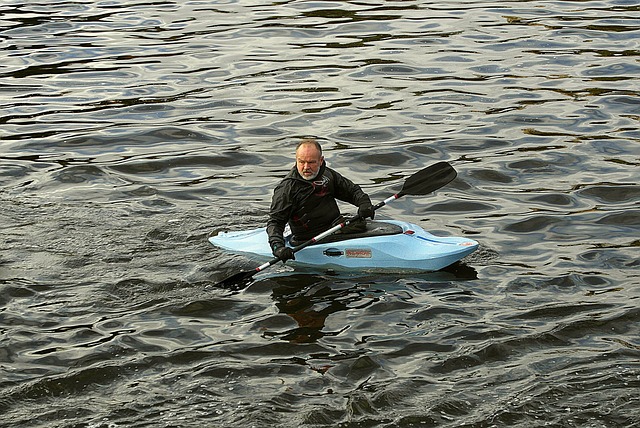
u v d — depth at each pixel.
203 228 10.34
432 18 20.09
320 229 9.55
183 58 17.38
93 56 17.52
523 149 12.79
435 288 8.97
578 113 14.16
